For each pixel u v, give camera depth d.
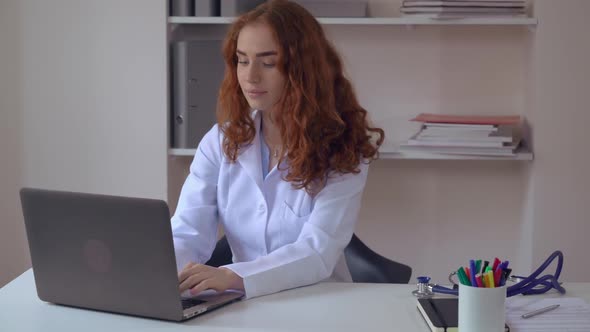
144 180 2.81
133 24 2.74
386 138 2.99
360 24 2.93
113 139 2.80
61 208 1.51
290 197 2.03
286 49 1.97
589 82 2.63
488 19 2.61
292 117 1.99
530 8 2.75
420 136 2.66
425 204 3.06
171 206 2.90
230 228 2.10
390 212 3.07
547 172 2.68
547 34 2.62
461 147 2.63
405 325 1.48
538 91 2.65
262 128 2.11
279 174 2.04
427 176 3.05
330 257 1.86
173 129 2.80
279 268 1.73
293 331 1.44
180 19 2.73
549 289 1.71
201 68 2.71
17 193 2.88
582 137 2.65
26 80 2.81
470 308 1.36
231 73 2.09
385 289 1.74
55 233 1.54
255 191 2.05
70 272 1.55
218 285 1.64
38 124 2.83
